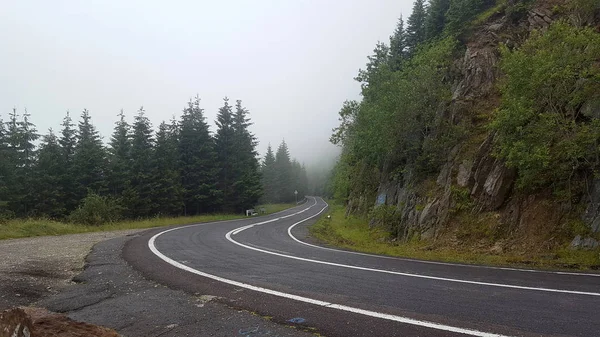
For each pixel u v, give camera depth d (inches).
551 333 175.3
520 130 504.1
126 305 227.8
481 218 593.9
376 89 1034.7
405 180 882.8
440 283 288.4
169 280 294.4
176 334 178.1
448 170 729.0
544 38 522.0
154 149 1718.8
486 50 850.1
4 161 1536.7
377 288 269.7
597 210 468.1
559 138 502.3
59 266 352.8
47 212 1523.1
